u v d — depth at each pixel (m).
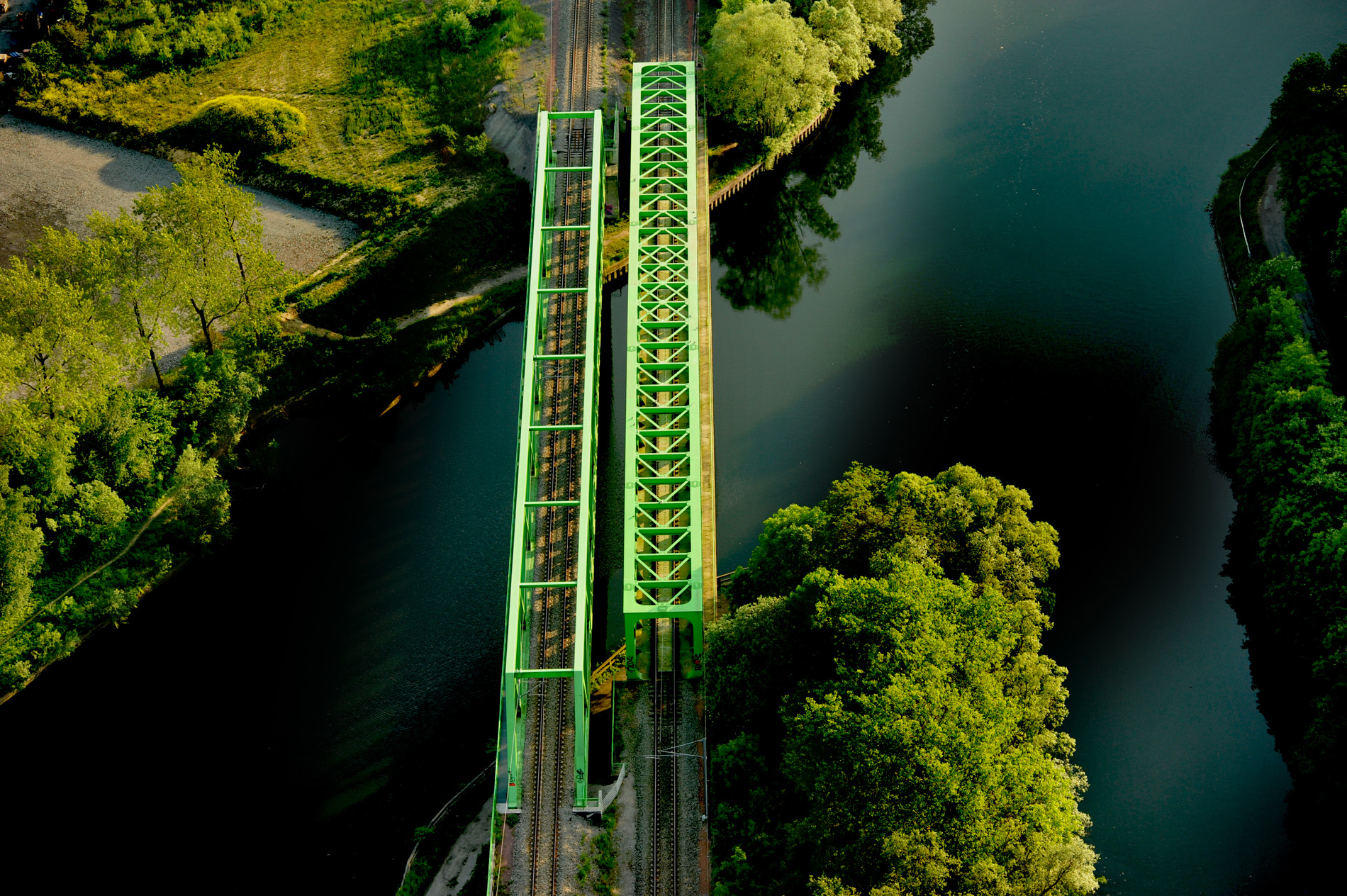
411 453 196.62
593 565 173.12
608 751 148.75
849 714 123.19
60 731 162.00
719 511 182.00
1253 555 172.38
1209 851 146.62
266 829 151.12
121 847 150.12
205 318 197.38
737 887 130.62
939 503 148.75
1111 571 175.75
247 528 186.00
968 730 121.31
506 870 138.38
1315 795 145.62
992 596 134.00
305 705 163.38
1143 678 164.25
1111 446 190.88
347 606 174.62
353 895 144.88
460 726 159.62
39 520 178.00
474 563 179.50
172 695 165.38
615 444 197.88
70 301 174.50
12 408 170.50
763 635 138.88
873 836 119.31
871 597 130.88
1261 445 170.62
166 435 186.50
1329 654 146.38
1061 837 125.12
